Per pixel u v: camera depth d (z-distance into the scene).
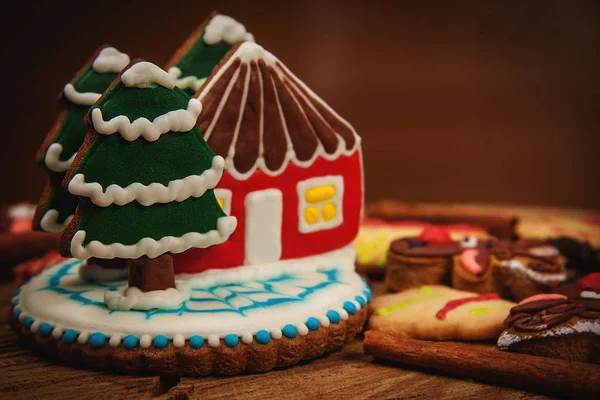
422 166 0.75
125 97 0.30
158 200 0.30
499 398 0.29
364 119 0.75
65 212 0.34
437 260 0.38
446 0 0.73
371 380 0.30
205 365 0.30
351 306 0.33
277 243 0.35
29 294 0.33
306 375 0.30
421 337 0.33
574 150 0.73
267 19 0.72
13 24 0.68
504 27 0.72
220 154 0.33
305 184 0.35
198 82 0.36
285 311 0.31
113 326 0.30
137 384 0.29
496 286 0.37
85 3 0.68
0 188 0.69
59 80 0.69
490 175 0.74
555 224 0.50
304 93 0.35
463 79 0.74
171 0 0.70
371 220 0.50
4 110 0.69
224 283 0.34
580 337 0.30
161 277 0.31
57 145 0.34
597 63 0.71
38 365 0.31
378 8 0.74
